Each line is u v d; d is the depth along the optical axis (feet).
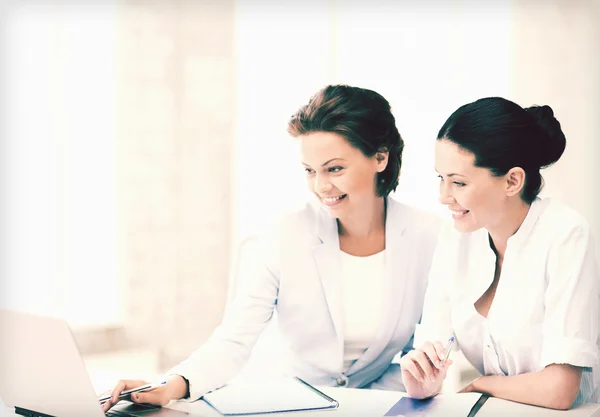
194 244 11.83
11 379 4.69
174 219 11.73
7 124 11.32
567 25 10.16
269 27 11.85
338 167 5.48
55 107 11.42
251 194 11.94
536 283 4.97
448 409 4.54
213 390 5.13
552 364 4.67
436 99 10.76
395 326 5.96
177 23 11.66
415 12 10.97
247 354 5.68
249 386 5.20
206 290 11.91
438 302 5.40
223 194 11.95
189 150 11.75
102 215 11.55
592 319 4.73
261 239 5.99
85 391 4.26
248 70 11.95
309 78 11.68
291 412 4.58
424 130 10.78
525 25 10.32
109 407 4.71
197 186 11.80
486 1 10.53
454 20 10.71
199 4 11.76
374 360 6.08
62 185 11.44
